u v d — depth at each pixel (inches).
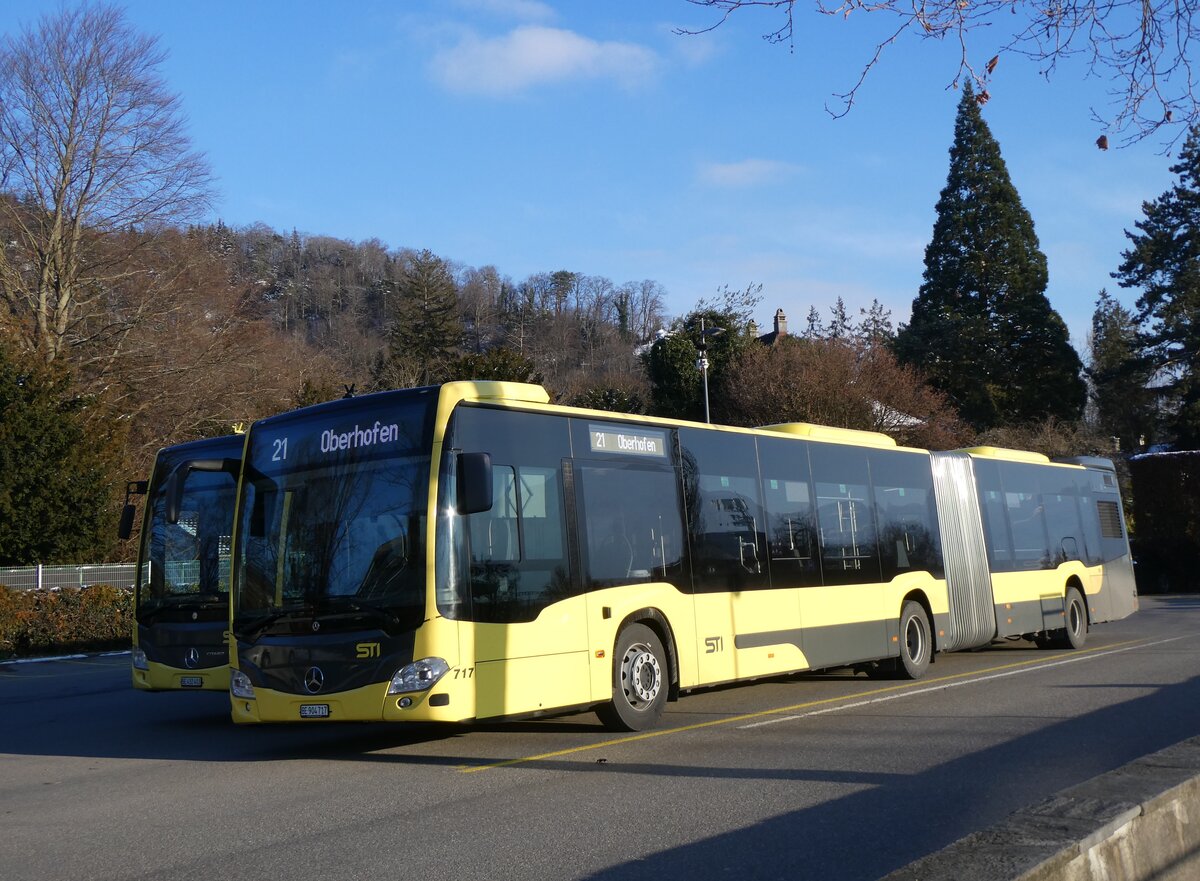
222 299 1621.6
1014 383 2362.2
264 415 1598.2
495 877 241.3
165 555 547.5
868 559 598.9
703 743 409.4
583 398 2235.5
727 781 337.4
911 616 629.0
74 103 1464.1
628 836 273.7
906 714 473.7
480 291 4217.5
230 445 552.1
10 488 1112.2
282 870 252.2
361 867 252.4
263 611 396.2
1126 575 917.8
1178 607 1320.1
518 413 410.9
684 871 242.8
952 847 163.6
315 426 410.3
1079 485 870.4
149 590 546.6
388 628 370.3
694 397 2071.9
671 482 475.2
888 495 629.9
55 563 1138.7
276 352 1768.0
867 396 1791.3
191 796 345.4
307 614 383.9
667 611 458.3
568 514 421.1
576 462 430.3
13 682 780.0
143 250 1534.2
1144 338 2261.3
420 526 375.9
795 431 577.0
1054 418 2165.4
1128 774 206.7
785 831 275.7
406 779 359.6
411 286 3164.4
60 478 1134.4
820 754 380.2
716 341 2086.6
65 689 731.4
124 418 1401.3
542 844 267.7
